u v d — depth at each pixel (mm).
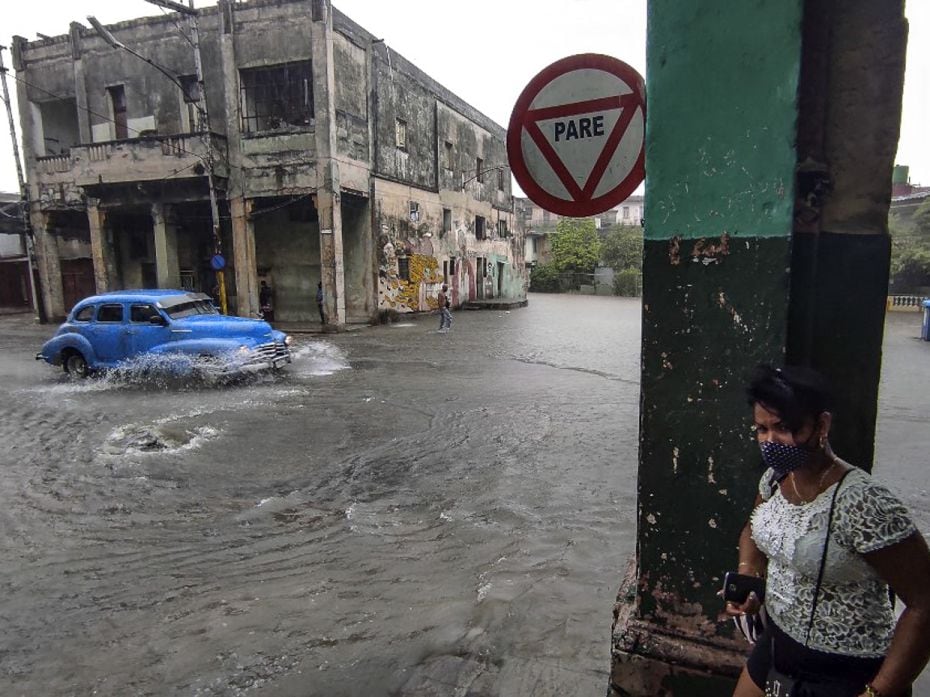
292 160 19484
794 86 1911
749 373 2059
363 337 18344
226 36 19578
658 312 2168
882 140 2002
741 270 2035
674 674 2207
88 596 3877
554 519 4898
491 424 8047
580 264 50406
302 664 3109
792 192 1952
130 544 4625
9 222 27672
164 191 20219
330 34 19016
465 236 30750
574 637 3205
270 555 4410
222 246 23234
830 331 2117
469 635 3277
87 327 11367
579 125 3396
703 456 2150
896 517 1469
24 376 12094
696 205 2074
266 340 11133
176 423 8188
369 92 21703
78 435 7734
